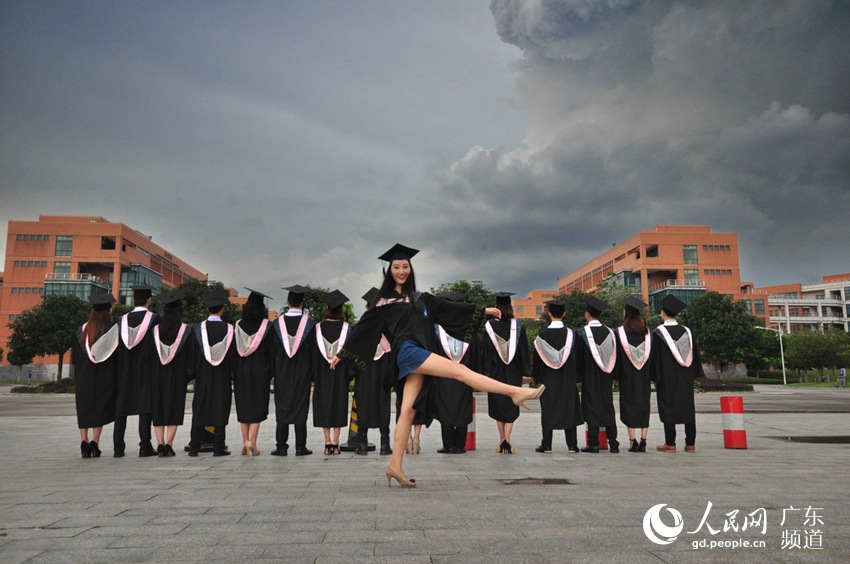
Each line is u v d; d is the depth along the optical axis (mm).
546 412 7340
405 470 5492
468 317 4340
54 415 16375
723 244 75375
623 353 7434
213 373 7090
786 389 42156
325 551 2646
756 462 6105
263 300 7328
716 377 52375
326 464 6070
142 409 6938
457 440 7387
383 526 3141
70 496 4098
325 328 7305
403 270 4246
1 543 2818
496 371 7562
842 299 123688
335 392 7242
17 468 5758
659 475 5102
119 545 2770
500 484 4586
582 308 45906
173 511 3557
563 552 2631
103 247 73375
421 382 4180
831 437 9688
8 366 65188
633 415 7348
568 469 5551
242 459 6625
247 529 3086
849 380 62969
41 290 67000
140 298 7414
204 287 40188
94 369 6797
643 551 2656
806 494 4094
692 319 51125
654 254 78250
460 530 3045
